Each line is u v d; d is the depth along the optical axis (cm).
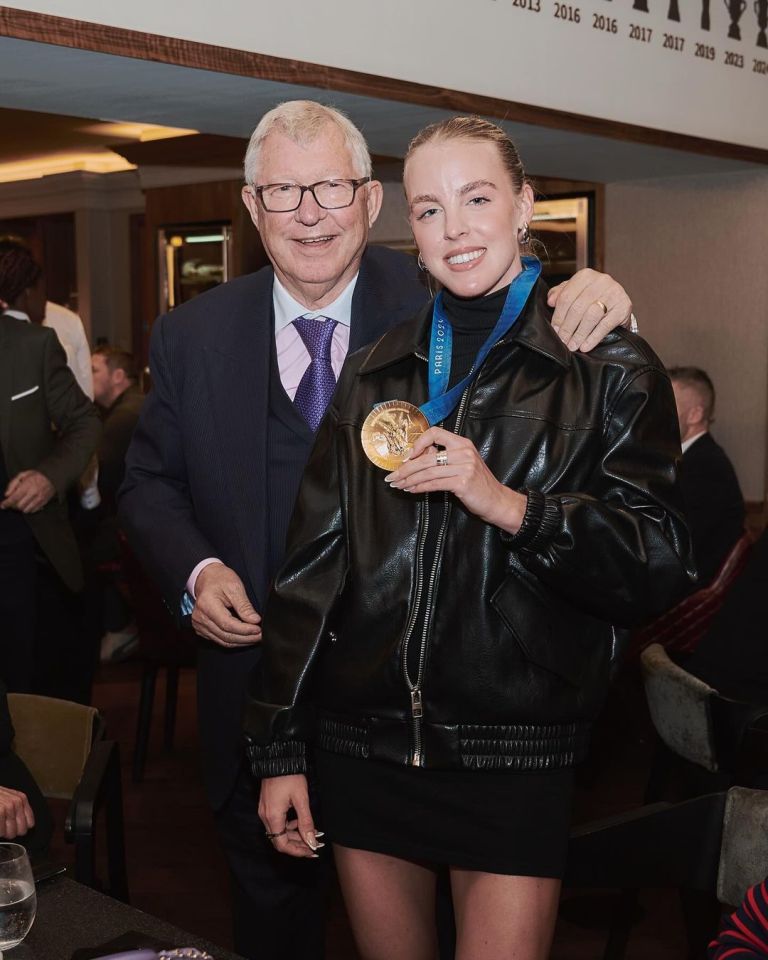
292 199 209
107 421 594
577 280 179
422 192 168
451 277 169
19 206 1039
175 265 729
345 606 178
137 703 562
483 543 165
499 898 170
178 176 714
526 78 389
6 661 407
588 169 532
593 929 322
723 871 179
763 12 491
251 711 184
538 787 170
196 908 344
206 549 227
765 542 290
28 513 399
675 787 420
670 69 447
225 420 228
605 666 175
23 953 140
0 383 400
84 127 785
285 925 246
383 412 167
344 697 176
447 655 166
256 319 230
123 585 591
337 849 187
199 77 310
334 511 181
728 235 546
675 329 570
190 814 422
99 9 277
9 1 259
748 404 549
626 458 167
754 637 284
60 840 396
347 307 226
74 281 1057
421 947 185
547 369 169
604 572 160
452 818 172
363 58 339
